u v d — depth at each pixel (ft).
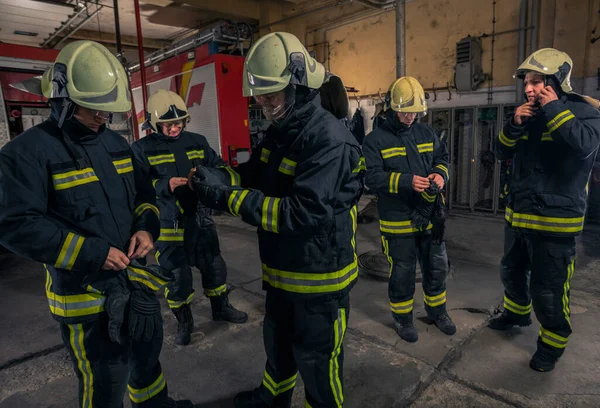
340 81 4.68
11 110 15.31
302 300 4.53
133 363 5.11
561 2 16.84
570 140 5.82
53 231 3.85
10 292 11.84
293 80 4.05
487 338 8.11
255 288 11.41
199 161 8.43
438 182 7.33
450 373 6.97
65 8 17.13
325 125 4.17
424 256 8.26
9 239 3.73
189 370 7.38
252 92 4.11
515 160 7.09
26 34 20.71
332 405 4.85
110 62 4.14
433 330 8.53
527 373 6.89
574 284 10.74
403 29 14.55
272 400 5.51
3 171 3.75
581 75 16.76
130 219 4.70
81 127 4.19
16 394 6.86
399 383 6.73
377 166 7.80
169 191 7.66
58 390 6.95
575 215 6.34
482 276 11.59
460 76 19.83
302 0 26.68
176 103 7.95
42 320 9.82
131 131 17.89
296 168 4.30
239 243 16.35
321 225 4.07
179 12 28.99
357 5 24.68
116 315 4.26
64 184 4.09
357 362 7.40
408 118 7.50
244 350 8.06
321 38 27.32
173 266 7.97
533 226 6.67
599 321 8.64
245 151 20.77
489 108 19.49
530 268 7.49
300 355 4.72
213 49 19.69
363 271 12.16
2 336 9.00
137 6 19.11
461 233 16.39
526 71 6.43
